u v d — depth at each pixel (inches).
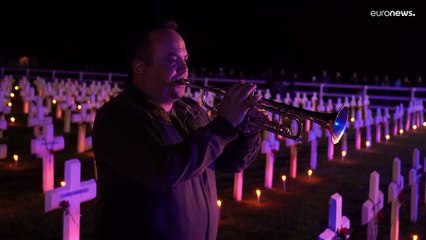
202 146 85.7
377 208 191.8
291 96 856.3
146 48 94.0
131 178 89.7
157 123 92.0
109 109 91.4
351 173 379.6
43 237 229.8
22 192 295.0
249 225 258.7
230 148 106.8
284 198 308.8
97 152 91.1
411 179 271.7
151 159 85.6
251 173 367.9
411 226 267.3
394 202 221.1
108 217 90.9
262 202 298.7
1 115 448.5
